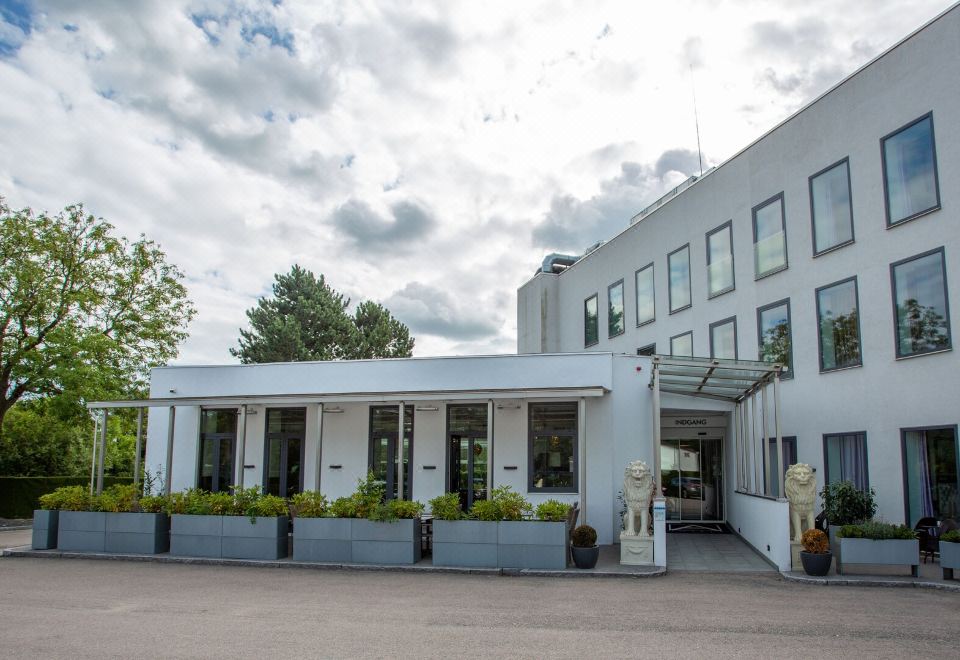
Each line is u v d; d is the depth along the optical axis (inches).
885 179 617.9
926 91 581.3
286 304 1524.4
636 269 1036.5
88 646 276.1
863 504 585.3
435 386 697.6
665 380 650.8
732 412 769.6
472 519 510.9
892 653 265.1
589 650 270.2
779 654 263.9
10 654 263.4
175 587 430.9
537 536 495.8
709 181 872.9
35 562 548.1
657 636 294.5
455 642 283.6
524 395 585.3
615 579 463.2
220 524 554.3
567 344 1255.5
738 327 808.9
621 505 659.4
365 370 717.3
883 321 613.6
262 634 298.2
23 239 1036.5
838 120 673.6
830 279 675.4
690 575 478.6
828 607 360.8
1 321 1035.3
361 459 711.1
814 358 690.8
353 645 278.4
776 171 756.0
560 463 663.8
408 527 518.9
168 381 765.3
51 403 1067.9
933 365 564.1
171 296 1182.9
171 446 652.7
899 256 601.0
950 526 499.8
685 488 817.5
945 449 553.0
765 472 614.5
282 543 551.2
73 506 601.3
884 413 607.5
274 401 623.2
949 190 557.0
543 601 381.4
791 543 481.1
